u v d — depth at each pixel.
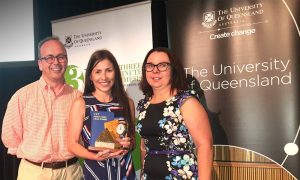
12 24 3.64
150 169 2.14
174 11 2.83
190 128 2.07
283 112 2.44
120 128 2.23
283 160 2.45
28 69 3.99
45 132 2.40
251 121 2.54
